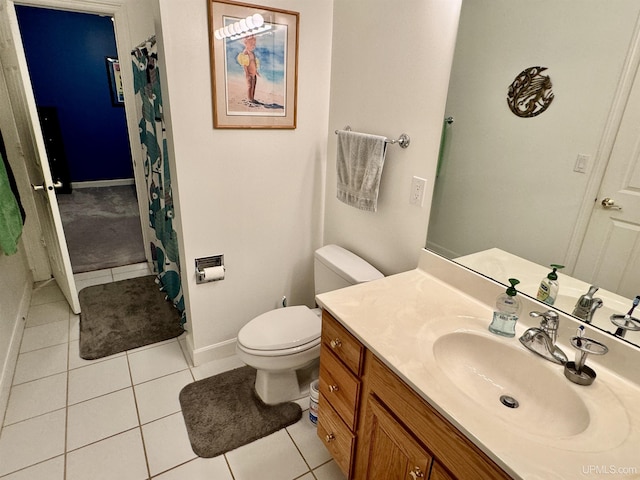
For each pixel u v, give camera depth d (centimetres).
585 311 116
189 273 201
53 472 156
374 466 128
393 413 113
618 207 104
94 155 592
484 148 135
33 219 299
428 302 141
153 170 248
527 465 78
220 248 206
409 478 110
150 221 298
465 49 134
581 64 105
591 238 112
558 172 116
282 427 183
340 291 147
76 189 590
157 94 208
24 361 218
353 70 188
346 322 126
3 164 210
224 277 212
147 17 269
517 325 130
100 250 379
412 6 151
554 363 109
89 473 157
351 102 193
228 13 168
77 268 339
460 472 92
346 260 198
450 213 152
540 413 105
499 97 127
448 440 94
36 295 291
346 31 187
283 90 195
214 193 194
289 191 218
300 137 210
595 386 102
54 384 203
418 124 157
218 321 221
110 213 490
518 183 127
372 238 196
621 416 92
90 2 257
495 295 138
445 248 157
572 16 105
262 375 192
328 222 232
